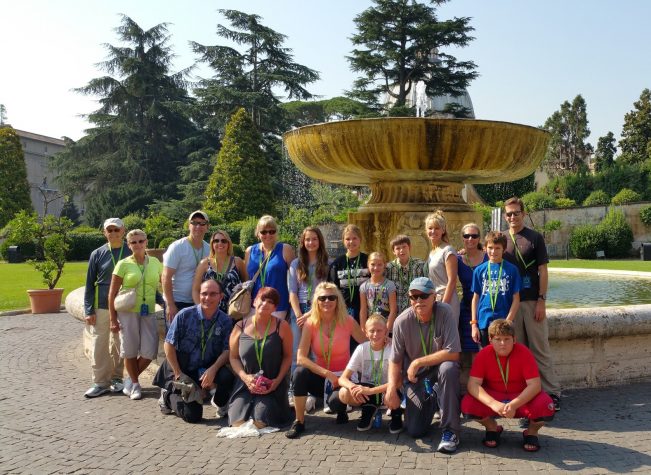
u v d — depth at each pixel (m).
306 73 39.72
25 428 4.62
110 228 5.78
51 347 8.09
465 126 6.09
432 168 6.54
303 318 5.04
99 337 5.62
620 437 4.20
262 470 3.71
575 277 16.73
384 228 7.36
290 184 37.50
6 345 8.26
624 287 13.22
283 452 4.04
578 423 4.54
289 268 5.41
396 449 4.09
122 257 5.78
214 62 38.66
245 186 33.34
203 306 4.97
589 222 33.12
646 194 40.22
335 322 4.79
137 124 43.00
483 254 5.34
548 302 10.14
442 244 5.14
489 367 4.15
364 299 5.13
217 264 5.55
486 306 4.77
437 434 4.39
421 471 3.67
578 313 5.41
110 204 40.75
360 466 3.76
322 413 4.99
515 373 4.09
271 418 4.57
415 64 33.06
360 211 7.71
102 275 5.67
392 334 4.88
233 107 37.25
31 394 5.66
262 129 38.31
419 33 31.66
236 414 4.59
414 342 4.38
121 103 42.75
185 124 44.25
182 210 35.97
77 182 42.94
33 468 3.79
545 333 4.92
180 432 4.51
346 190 31.14
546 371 4.90
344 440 4.29
